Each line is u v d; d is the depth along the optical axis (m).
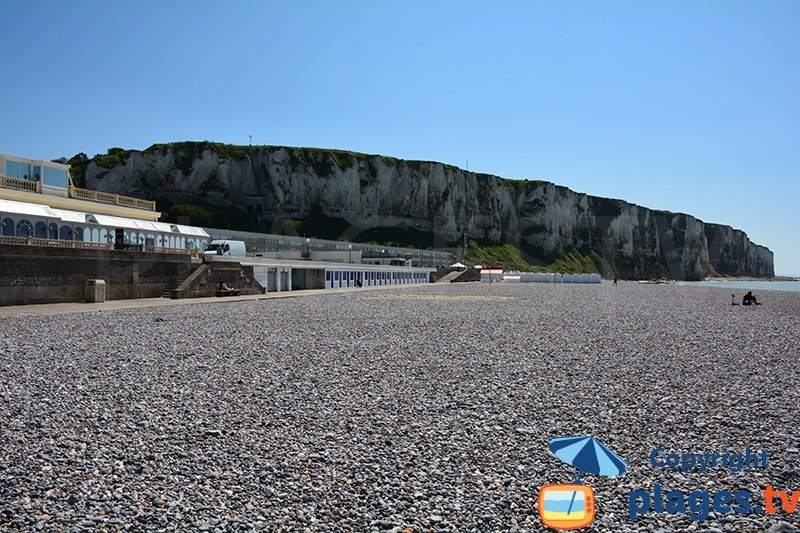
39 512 6.62
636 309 40.06
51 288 34.84
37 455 8.43
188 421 10.42
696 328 27.12
